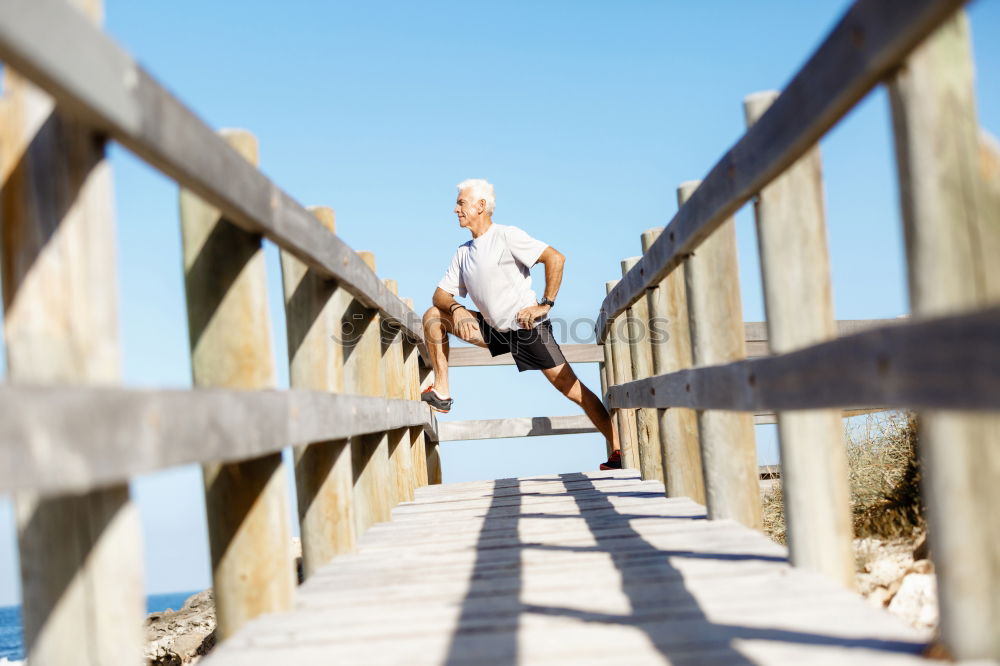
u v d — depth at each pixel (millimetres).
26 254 1726
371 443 4777
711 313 3732
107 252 1746
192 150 2006
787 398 2355
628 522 4023
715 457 3828
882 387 1696
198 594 7371
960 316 1365
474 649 2189
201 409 1892
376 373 4906
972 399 1335
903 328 1587
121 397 1521
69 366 1703
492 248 6031
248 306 2789
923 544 4559
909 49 1666
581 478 6488
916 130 1730
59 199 1727
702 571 2855
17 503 1812
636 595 2613
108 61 1601
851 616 2211
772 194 2717
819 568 2691
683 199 4113
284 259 3801
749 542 3295
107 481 1451
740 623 2223
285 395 2605
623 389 5816
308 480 3715
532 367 6434
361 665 2123
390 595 2883
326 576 3291
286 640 2389
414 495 6293
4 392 1204
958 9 1478
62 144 1729
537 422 8797
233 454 2080
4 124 1741
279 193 2760
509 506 5086
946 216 1713
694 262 3758
